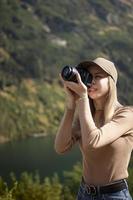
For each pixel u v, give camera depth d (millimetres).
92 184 6484
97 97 6480
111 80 6480
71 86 6184
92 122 6105
